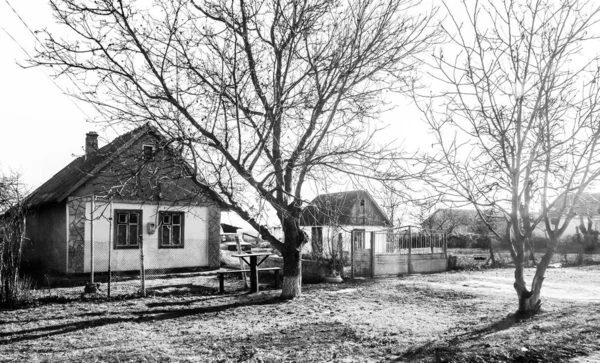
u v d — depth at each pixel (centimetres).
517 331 648
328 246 1730
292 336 754
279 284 1586
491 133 730
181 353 677
